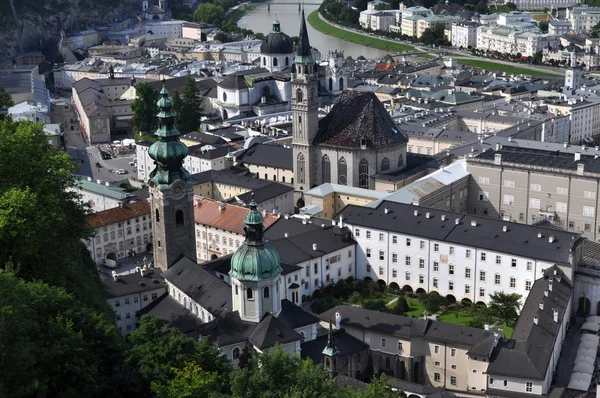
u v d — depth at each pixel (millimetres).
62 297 162750
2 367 136000
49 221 182750
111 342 165125
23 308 141125
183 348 173375
